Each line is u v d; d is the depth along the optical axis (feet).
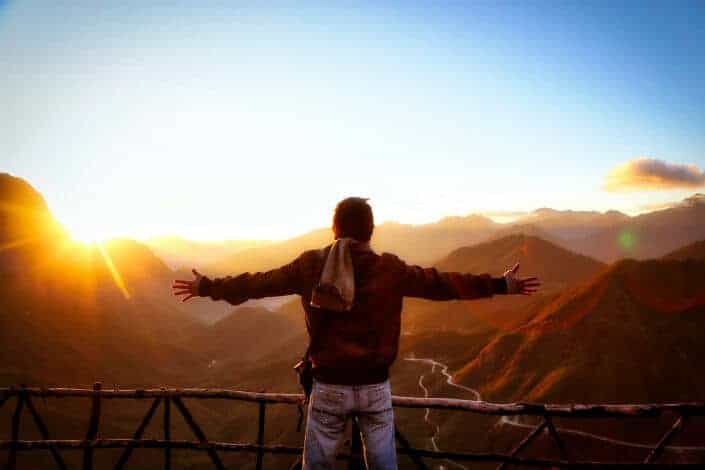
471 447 195.52
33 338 360.28
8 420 215.10
